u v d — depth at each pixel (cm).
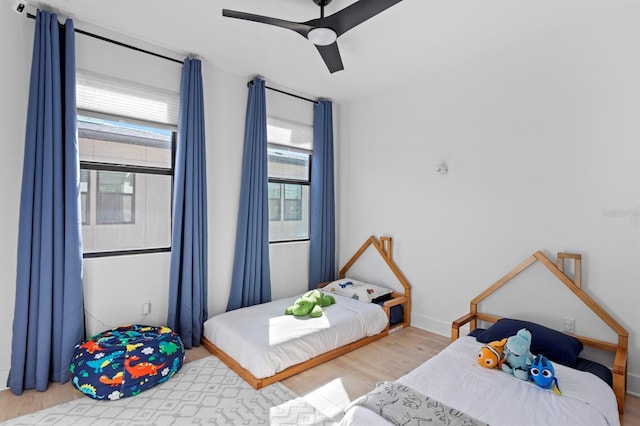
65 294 236
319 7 229
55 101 233
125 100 273
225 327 280
